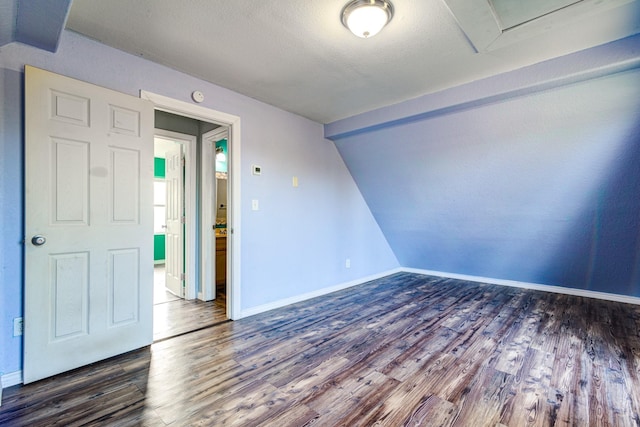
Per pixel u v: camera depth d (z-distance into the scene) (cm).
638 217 296
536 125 270
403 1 166
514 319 306
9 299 183
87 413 161
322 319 304
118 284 223
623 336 262
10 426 150
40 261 189
